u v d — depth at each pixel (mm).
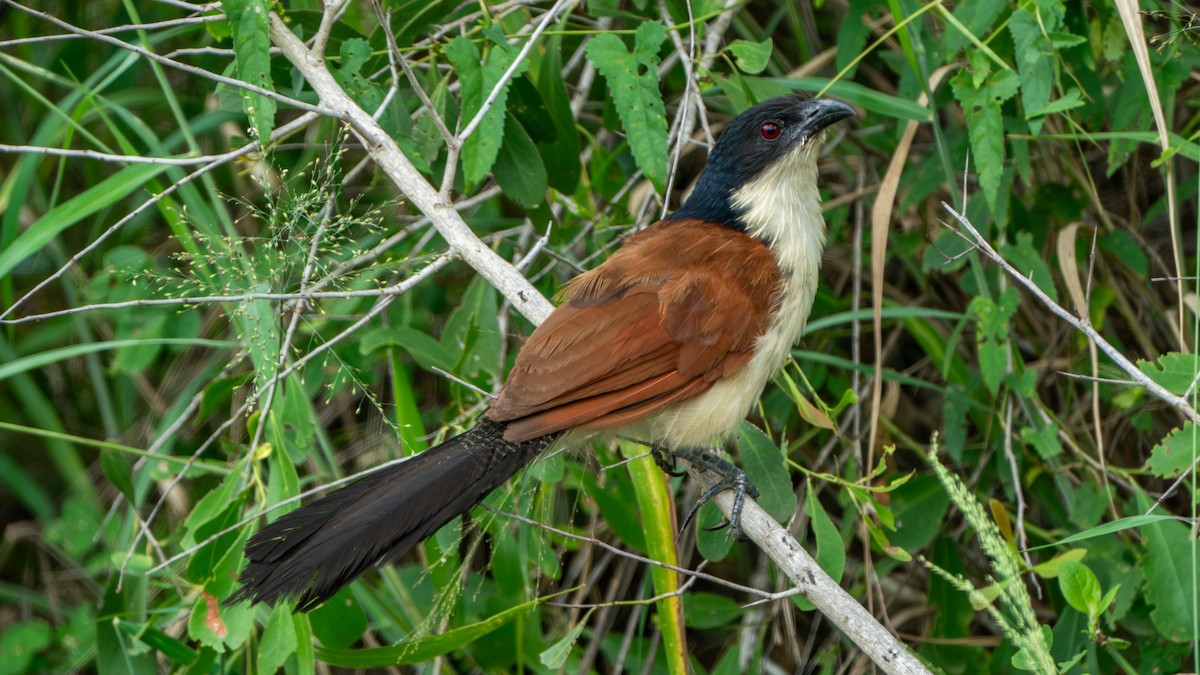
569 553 9750
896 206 10180
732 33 10086
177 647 8172
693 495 9633
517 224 10062
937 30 9164
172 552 9156
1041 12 7602
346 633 8086
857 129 10500
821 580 6312
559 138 8781
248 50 6902
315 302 8844
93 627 9156
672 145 8992
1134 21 7195
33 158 9180
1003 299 8375
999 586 6254
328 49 8562
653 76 7609
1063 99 7668
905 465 10164
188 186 8367
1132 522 6129
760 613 9453
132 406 10078
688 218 8055
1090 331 6027
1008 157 9539
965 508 5641
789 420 9812
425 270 7215
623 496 8727
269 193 7539
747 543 9930
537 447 6574
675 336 6973
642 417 7301
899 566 9906
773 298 7336
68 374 10289
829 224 10258
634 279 7148
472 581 9031
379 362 9898
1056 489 9359
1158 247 10250
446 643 7254
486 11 8062
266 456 7762
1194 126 9656
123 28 7281
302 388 8086
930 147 9742
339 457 9914
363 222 7688
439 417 9492
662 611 7426
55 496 10516
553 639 9117
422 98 7273
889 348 10055
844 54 8930
